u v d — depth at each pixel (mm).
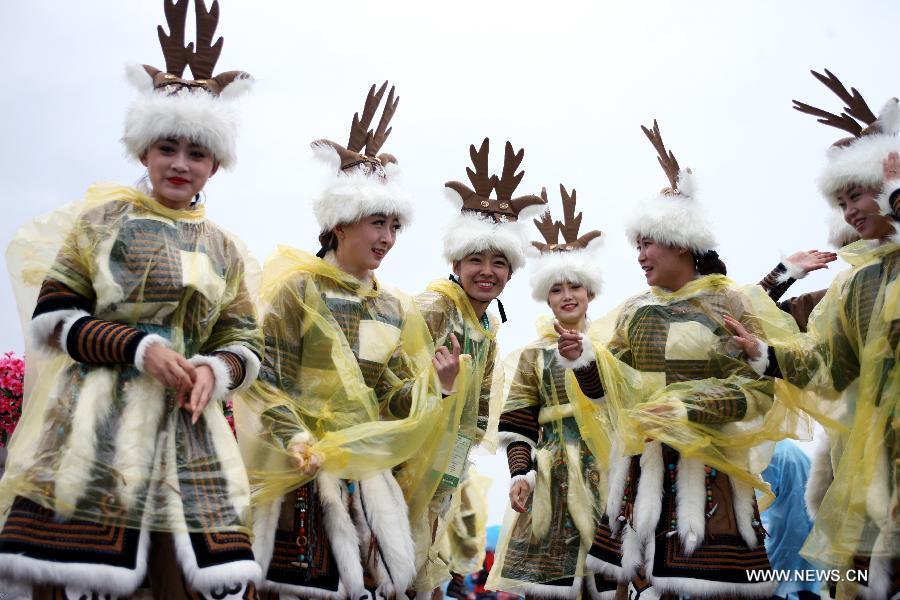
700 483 4113
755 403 4156
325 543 3727
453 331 4738
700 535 4031
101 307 3199
